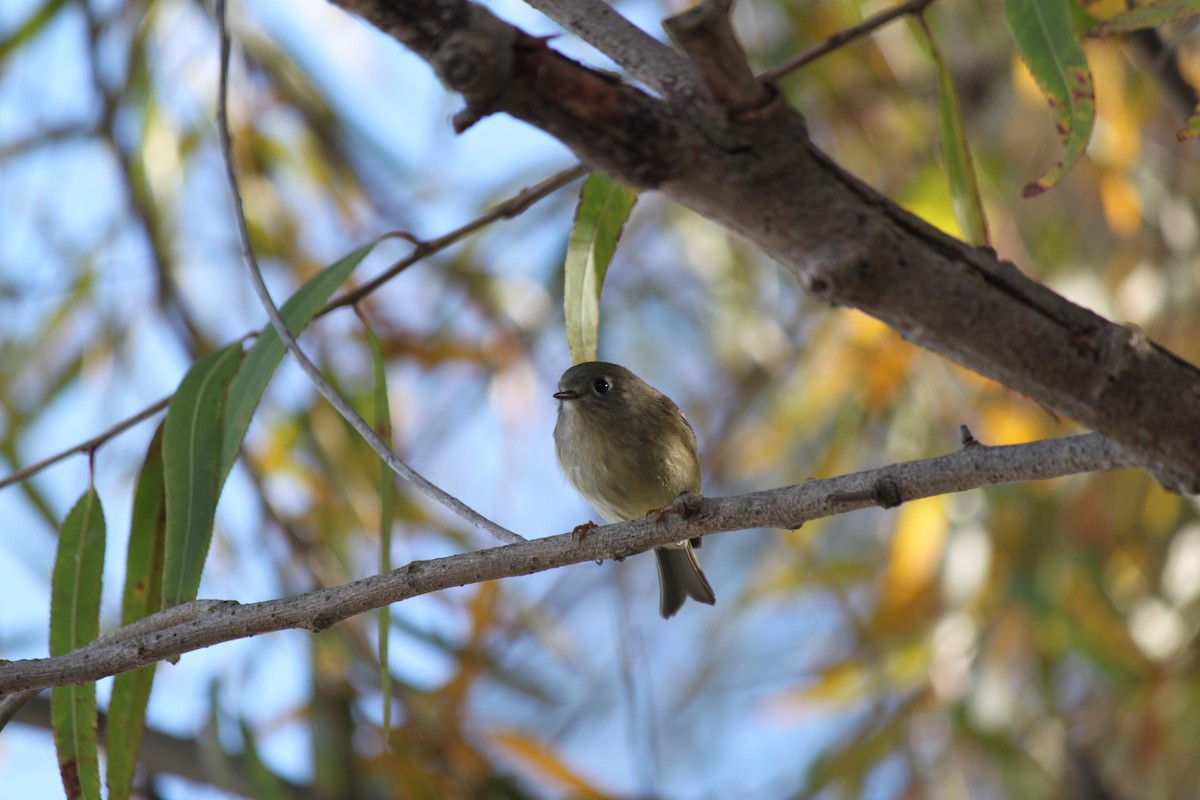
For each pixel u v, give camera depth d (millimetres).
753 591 12203
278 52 11438
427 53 3336
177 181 10773
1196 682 10047
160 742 9828
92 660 5105
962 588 10180
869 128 11180
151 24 10867
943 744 10508
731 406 12188
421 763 9562
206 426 5988
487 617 10297
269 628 5062
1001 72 11820
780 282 12133
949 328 3533
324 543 10078
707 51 3174
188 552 5754
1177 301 10328
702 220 12133
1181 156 11172
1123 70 10195
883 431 11484
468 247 11711
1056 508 10547
